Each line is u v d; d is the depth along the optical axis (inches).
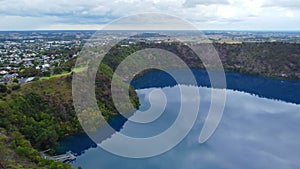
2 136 1974.7
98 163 2111.2
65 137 2541.8
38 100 2674.7
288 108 3700.8
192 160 2174.0
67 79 3053.6
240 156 2294.5
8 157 1738.4
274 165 2175.2
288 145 2544.3
